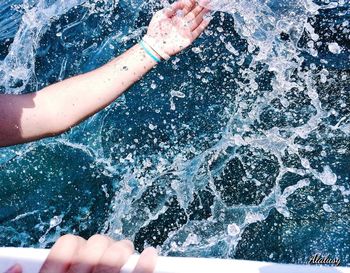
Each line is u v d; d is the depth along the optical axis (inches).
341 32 50.4
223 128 46.3
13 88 50.8
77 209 43.2
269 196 41.3
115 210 42.7
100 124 48.4
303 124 45.2
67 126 30.3
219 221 40.5
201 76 50.1
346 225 38.5
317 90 47.2
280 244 38.3
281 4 48.0
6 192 44.7
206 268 14.4
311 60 48.9
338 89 46.9
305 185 41.6
